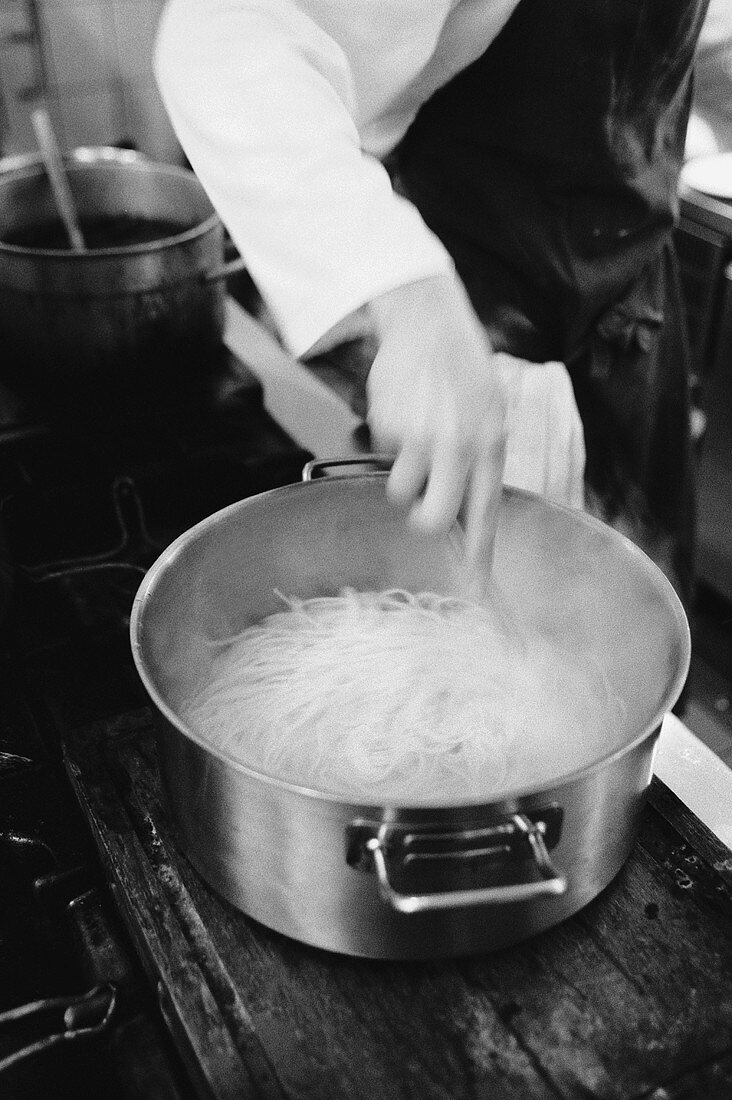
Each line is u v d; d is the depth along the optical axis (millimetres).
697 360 2045
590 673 915
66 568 1080
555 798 606
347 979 689
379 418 724
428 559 1000
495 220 1159
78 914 748
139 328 1292
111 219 1569
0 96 2619
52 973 748
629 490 1438
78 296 1246
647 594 785
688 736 914
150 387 1354
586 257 1181
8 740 892
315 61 839
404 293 743
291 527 891
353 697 914
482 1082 628
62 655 972
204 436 1271
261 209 785
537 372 1207
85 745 849
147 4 2629
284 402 1354
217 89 790
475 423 695
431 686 927
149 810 795
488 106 1102
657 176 1187
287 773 847
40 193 1521
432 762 857
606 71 1046
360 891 641
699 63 1467
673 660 694
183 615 833
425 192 1194
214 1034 651
